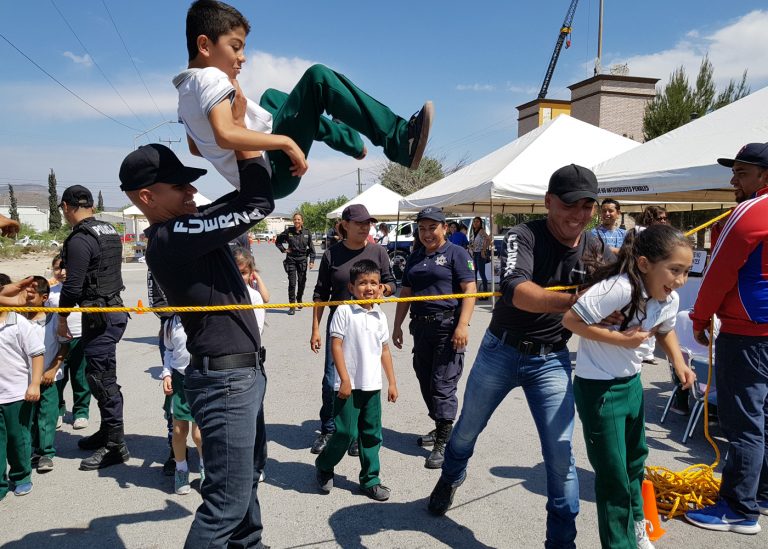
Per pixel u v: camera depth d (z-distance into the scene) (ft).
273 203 6.65
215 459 6.73
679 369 8.57
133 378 20.52
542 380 8.63
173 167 6.79
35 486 11.86
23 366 11.28
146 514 10.65
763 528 9.82
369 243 14.39
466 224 61.93
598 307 7.41
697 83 61.93
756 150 9.86
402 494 11.36
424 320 13.08
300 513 10.57
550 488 8.41
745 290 9.30
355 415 11.00
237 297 6.99
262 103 8.18
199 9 6.45
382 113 7.03
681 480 10.82
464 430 9.68
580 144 34.32
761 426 9.53
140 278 59.67
